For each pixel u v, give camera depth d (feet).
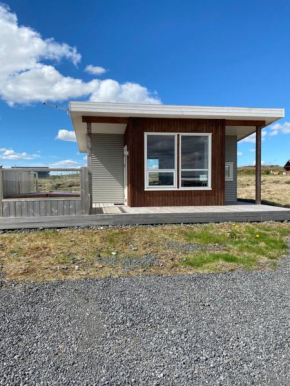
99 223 21.26
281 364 6.42
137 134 26.32
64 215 21.13
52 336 7.57
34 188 22.56
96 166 33.37
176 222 22.27
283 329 8.00
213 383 5.79
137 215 21.75
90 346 7.10
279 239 19.07
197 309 9.25
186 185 27.40
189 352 6.87
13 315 8.77
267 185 77.97
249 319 8.59
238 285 11.47
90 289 10.90
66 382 5.78
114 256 15.43
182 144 27.17
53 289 10.89
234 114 26.20
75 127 29.89
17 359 6.55
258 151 29.04
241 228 21.44
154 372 6.12
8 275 12.54
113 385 5.70
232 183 36.06
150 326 8.13
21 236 18.97
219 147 27.73
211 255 15.57
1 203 20.62
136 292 10.64
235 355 6.75
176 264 14.20
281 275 12.75
